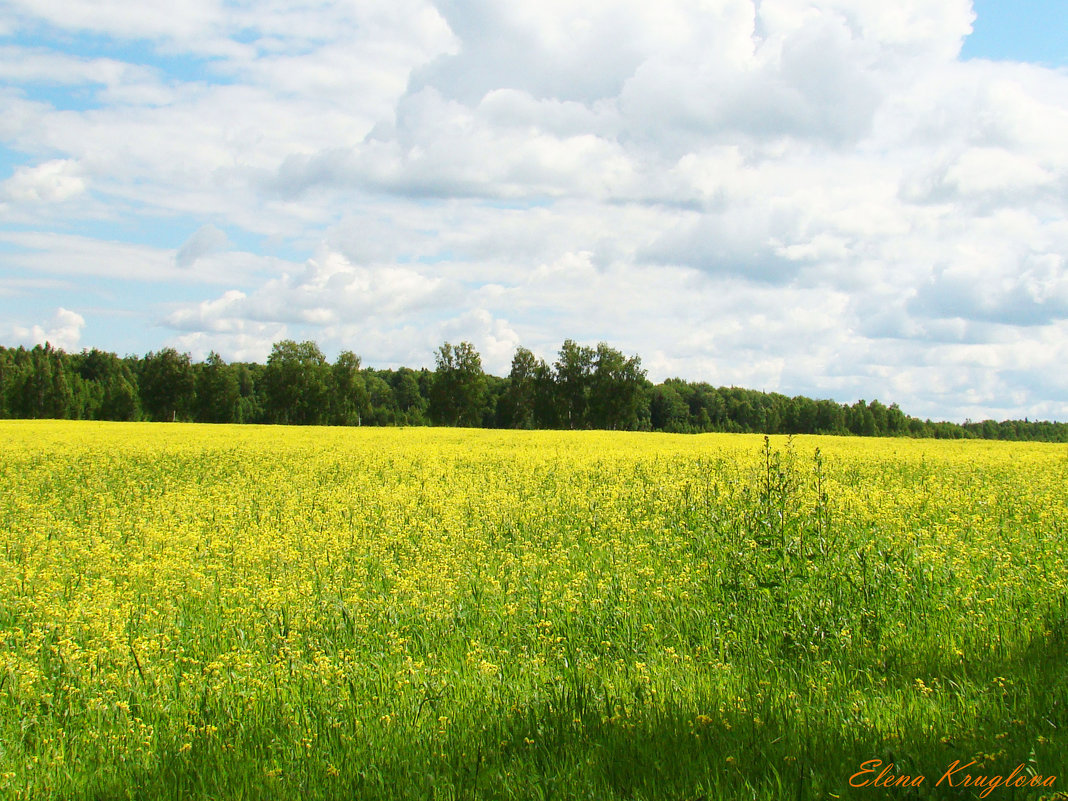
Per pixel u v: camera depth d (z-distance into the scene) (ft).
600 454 84.69
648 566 28.96
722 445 104.83
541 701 16.55
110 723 16.51
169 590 26.99
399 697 17.08
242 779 13.65
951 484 54.19
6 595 26.78
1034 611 22.22
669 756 13.89
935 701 16.47
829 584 22.44
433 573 28.09
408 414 392.27
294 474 65.26
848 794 12.35
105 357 428.56
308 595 25.55
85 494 52.95
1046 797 11.76
